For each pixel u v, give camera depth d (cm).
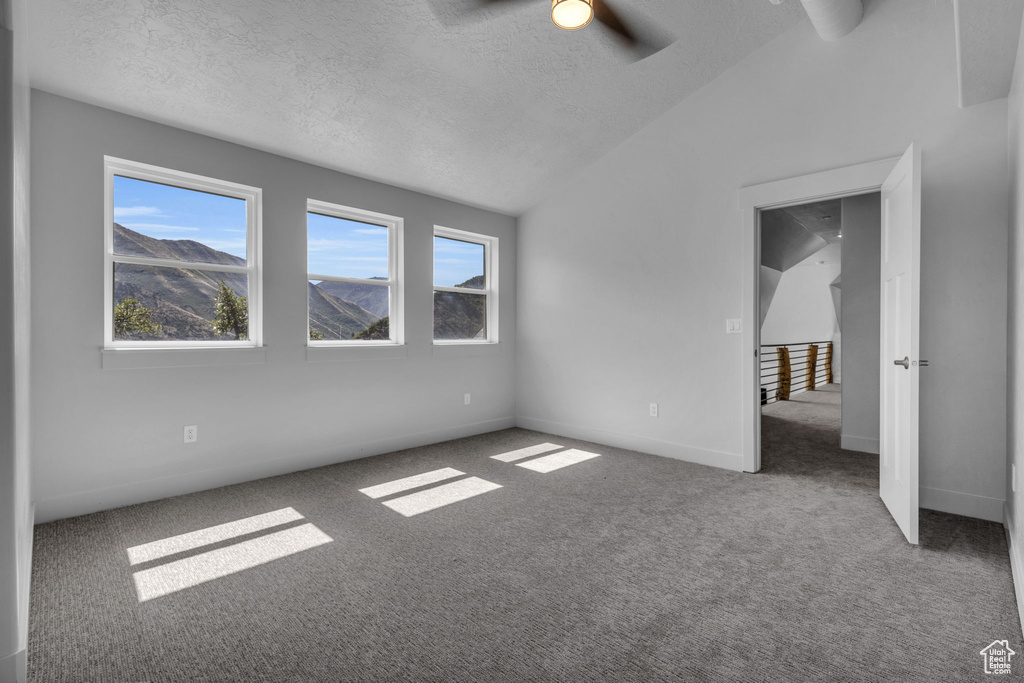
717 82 378
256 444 348
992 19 193
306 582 208
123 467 294
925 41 293
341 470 370
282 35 263
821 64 331
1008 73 239
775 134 351
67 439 276
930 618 180
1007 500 258
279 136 337
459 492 322
